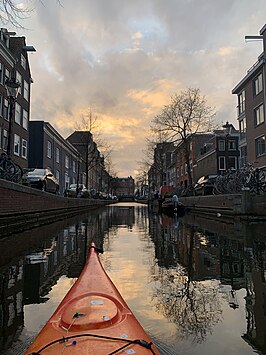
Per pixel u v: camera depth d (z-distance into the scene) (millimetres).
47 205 16125
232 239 10141
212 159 44625
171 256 7520
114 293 3162
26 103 33688
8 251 7746
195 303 4336
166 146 48625
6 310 3979
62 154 46438
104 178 87688
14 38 32281
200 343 3215
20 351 2975
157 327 3564
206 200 23484
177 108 36375
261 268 6238
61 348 2027
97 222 17672
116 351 1994
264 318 3824
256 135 29828
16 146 30703
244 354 3014
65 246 8719
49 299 4383
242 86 33188
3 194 10109
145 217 22516
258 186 18141
